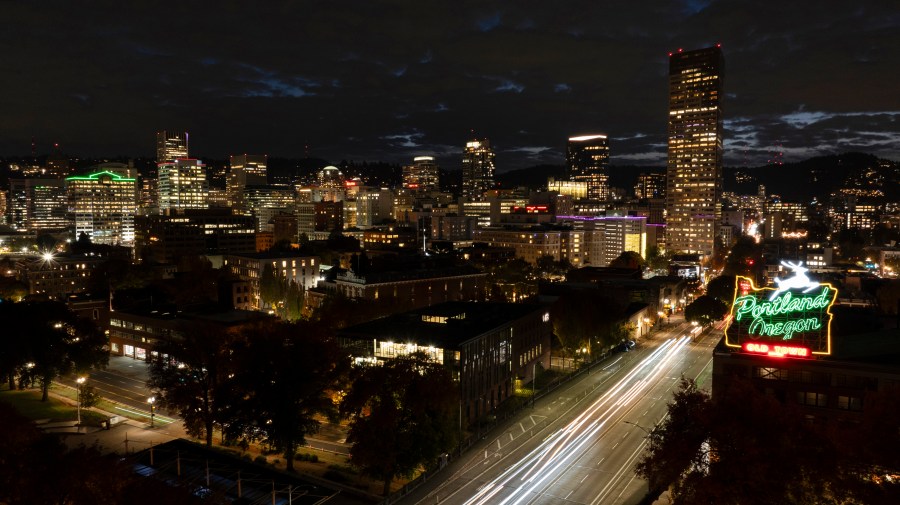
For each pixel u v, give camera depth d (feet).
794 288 283.79
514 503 233.55
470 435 310.04
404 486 241.35
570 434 309.83
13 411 222.69
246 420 278.46
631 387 398.01
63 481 166.81
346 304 495.82
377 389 254.68
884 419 183.11
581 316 455.63
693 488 188.44
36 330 362.53
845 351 273.75
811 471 173.47
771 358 277.44
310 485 240.94
